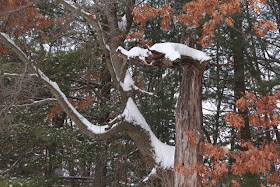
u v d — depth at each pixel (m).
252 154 5.85
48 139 10.75
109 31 10.27
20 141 12.62
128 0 9.42
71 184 16.58
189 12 6.91
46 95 11.78
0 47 9.77
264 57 10.26
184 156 6.18
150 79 12.78
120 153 11.26
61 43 10.92
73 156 11.27
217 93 11.70
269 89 8.58
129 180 11.48
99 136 8.77
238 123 6.04
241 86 10.73
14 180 10.97
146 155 8.66
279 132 8.12
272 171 6.82
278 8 9.51
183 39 6.87
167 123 12.87
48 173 12.62
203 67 6.00
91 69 11.40
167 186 7.59
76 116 8.88
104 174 12.33
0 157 13.34
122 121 8.58
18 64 10.23
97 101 12.30
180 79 11.34
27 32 9.67
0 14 8.00
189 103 6.28
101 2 9.43
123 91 9.30
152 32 11.34
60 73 11.39
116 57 9.34
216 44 10.18
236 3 6.22
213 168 6.26
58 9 11.19
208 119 12.46
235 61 10.46
